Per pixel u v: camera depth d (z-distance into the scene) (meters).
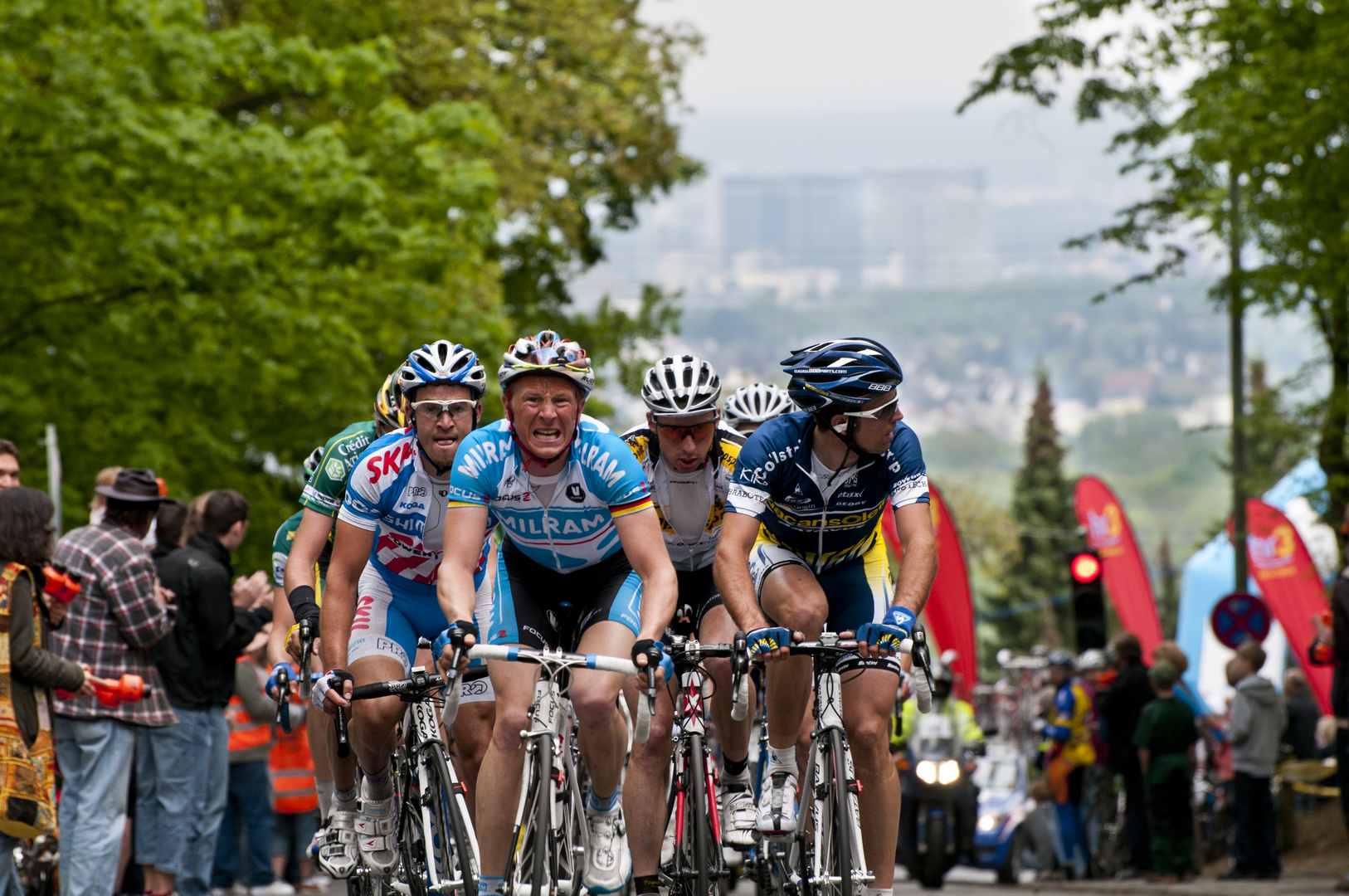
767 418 18.05
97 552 18.08
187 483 39.59
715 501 15.60
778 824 14.38
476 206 44.16
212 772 19.83
